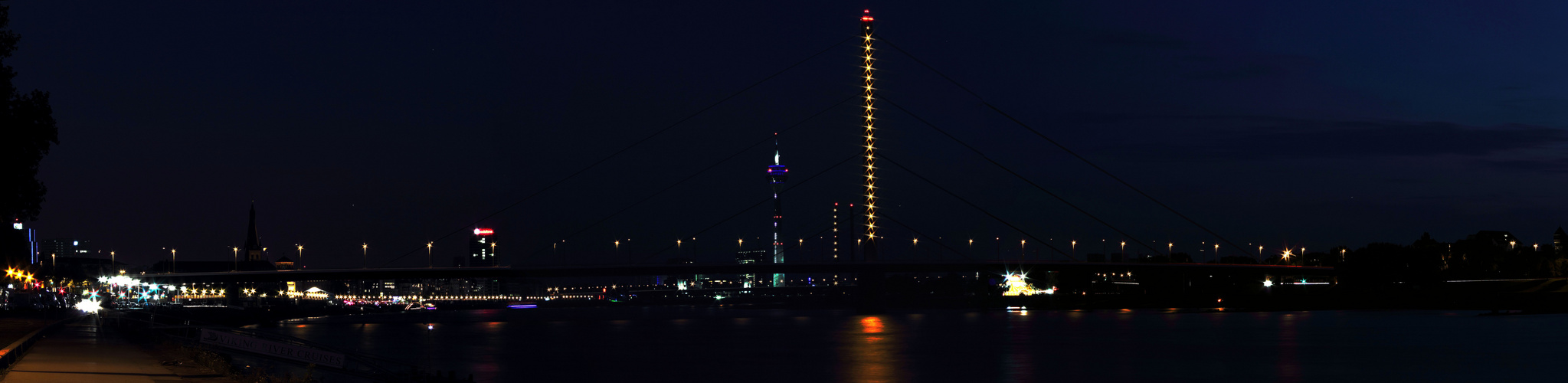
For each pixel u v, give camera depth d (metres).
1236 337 167.75
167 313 192.88
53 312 161.25
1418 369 111.00
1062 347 153.62
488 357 144.62
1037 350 148.25
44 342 84.81
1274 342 154.75
